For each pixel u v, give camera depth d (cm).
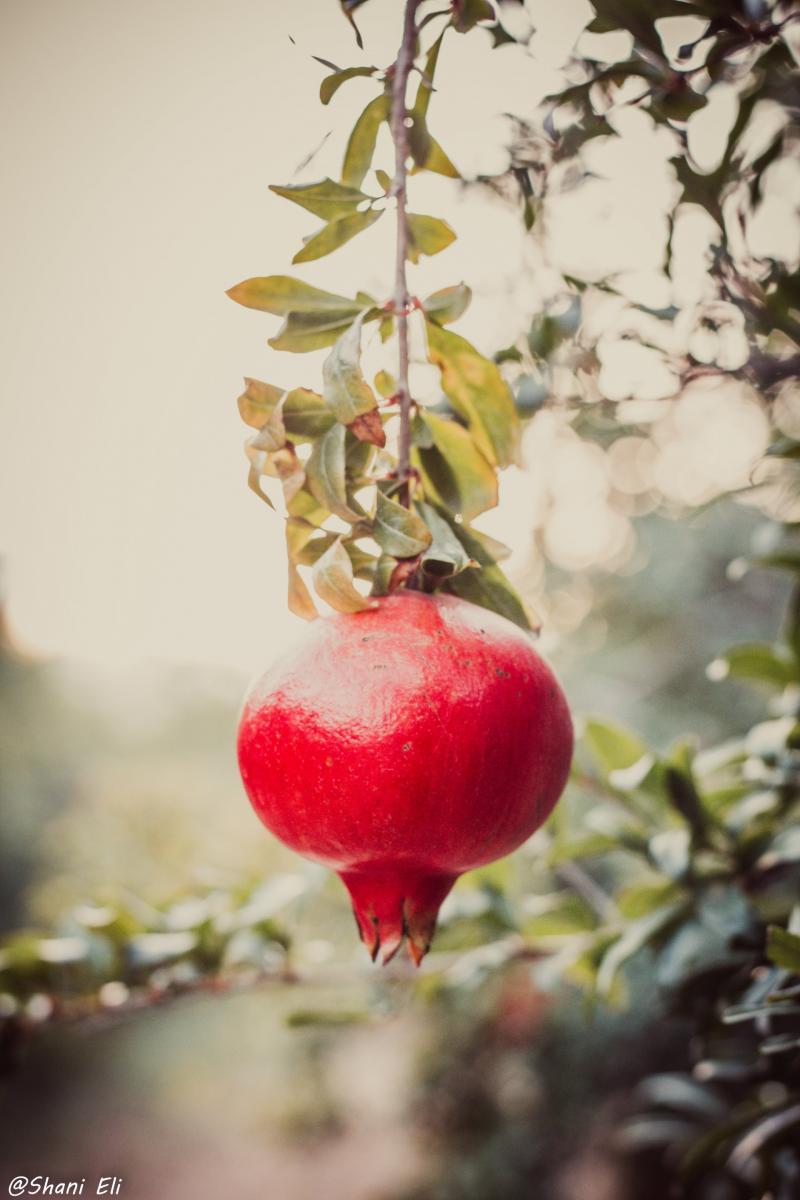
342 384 44
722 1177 79
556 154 56
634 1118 172
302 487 47
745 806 64
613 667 198
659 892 65
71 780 427
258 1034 346
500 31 51
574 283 60
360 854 43
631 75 51
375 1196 228
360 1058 287
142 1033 391
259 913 74
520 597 48
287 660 44
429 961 78
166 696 467
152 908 83
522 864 92
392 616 44
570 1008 186
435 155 48
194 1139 331
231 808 319
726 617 183
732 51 49
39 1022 77
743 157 56
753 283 57
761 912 64
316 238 47
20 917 390
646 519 192
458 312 48
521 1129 200
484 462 49
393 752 42
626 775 62
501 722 43
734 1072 61
